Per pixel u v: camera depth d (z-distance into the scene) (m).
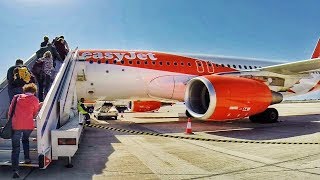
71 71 8.12
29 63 8.69
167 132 10.44
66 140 5.27
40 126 4.86
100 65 12.15
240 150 7.15
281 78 13.37
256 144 7.96
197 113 10.98
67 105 7.35
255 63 15.48
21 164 4.88
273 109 13.48
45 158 4.94
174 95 13.02
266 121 13.43
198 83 11.16
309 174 5.09
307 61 11.95
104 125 12.94
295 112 21.77
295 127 11.88
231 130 10.92
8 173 5.13
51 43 9.04
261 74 12.85
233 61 14.78
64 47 9.55
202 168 5.48
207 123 13.59
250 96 10.78
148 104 16.25
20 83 6.11
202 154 6.69
